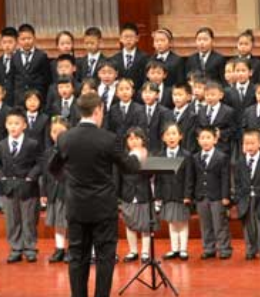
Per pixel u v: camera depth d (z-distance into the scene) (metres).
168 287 29.97
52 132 33.25
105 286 26.45
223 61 38.25
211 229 33.28
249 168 32.78
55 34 44.25
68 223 26.89
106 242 26.58
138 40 42.41
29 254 33.56
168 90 37.06
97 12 43.97
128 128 35.84
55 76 39.50
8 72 39.69
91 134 26.58
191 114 35.28
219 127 35.00
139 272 29.62
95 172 26.48
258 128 34.97
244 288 29.70
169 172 27.73
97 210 26.45
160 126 35.62
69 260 26.98
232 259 32.94
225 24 43.34
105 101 36.81
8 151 33.69
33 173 33.56
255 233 32.78
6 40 39.75
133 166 26.81
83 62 39.06
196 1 43.69
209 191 33.12
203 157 33.25
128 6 43.78
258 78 37.47
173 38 43.28
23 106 39.41
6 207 33.72
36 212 33.78
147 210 32.81
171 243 33.78
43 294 29.83
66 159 26.77
